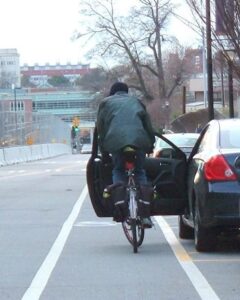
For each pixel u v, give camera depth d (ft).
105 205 38.73
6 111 182.70
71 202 68.44
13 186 90.84
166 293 28.35
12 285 30.32
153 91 244.42
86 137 430.61
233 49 69.56
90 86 282.36
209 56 90.58
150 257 36.55
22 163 176.86
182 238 43.11
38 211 60.49
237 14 66.18
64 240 43.16
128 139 36.01
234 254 37.22
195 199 37.06
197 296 27.81
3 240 43.37
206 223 35.55
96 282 30.63
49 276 32.09
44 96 498.69
